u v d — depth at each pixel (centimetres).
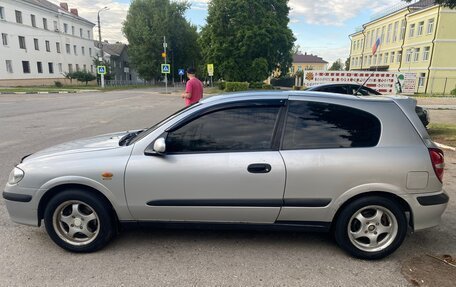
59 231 327
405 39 4159
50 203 320
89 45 5897
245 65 3741
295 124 314
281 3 3847
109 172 311
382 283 281
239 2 3578
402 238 315
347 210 310
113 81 5734
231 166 304
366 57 5419
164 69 3400
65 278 286
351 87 939
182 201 312
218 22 3684
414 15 3959
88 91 3591
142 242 348
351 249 316
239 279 286
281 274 293
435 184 308
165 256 321
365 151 305
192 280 284
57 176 314
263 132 313
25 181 320
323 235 365
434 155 307
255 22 3694
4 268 301
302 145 310
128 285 277
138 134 366
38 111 1589
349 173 301
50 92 3125
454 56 3597
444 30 3550
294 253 328
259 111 317
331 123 314
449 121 1276
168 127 319
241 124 316
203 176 306
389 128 313
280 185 304
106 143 356
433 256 326
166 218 322
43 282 280
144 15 5691
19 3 4025
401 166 301
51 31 4703
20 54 4094
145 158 312
